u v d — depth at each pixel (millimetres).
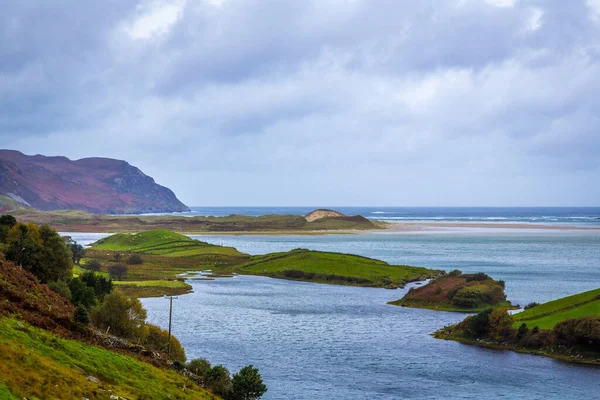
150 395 63531
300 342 123875
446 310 164000
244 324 141000
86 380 59500
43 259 109250
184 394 68875
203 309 159875
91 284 120125
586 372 103125
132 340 86688
